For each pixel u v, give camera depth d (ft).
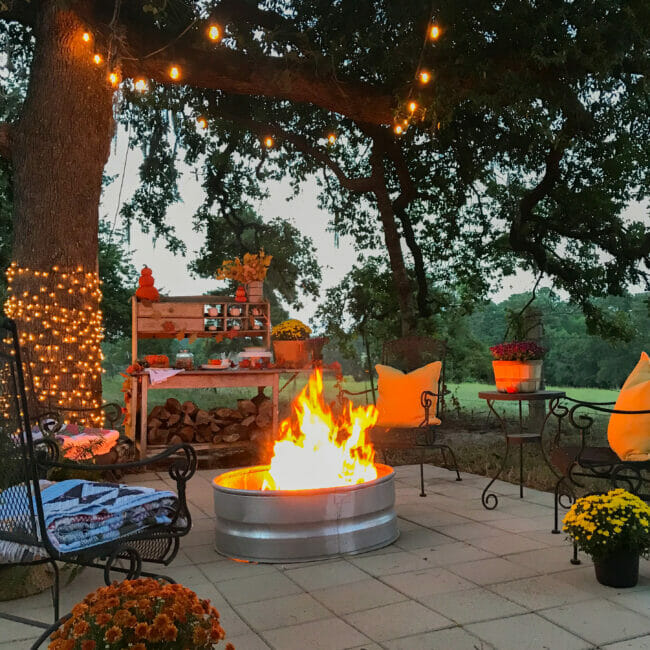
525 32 24.99
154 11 23.34
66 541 7.70
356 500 12.45
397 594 10.09
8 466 7.80
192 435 25.04
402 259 38.42
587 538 10.15
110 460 20.67
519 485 18.54
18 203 24.71
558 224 40.37
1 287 51.52
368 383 46.21
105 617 5.55
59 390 23.66
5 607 9.87
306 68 27.25
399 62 26.32
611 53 24.85
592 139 35.58
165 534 8.74
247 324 26.55
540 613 9.17
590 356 117.50
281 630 8.82
